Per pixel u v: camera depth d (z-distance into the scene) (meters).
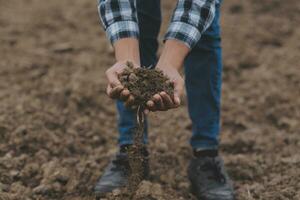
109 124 3.30
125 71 1.87
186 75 2.42
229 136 3.19
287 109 3.52
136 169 2.15
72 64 4.11
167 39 1.92
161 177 2.63
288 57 4.31
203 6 1.94
